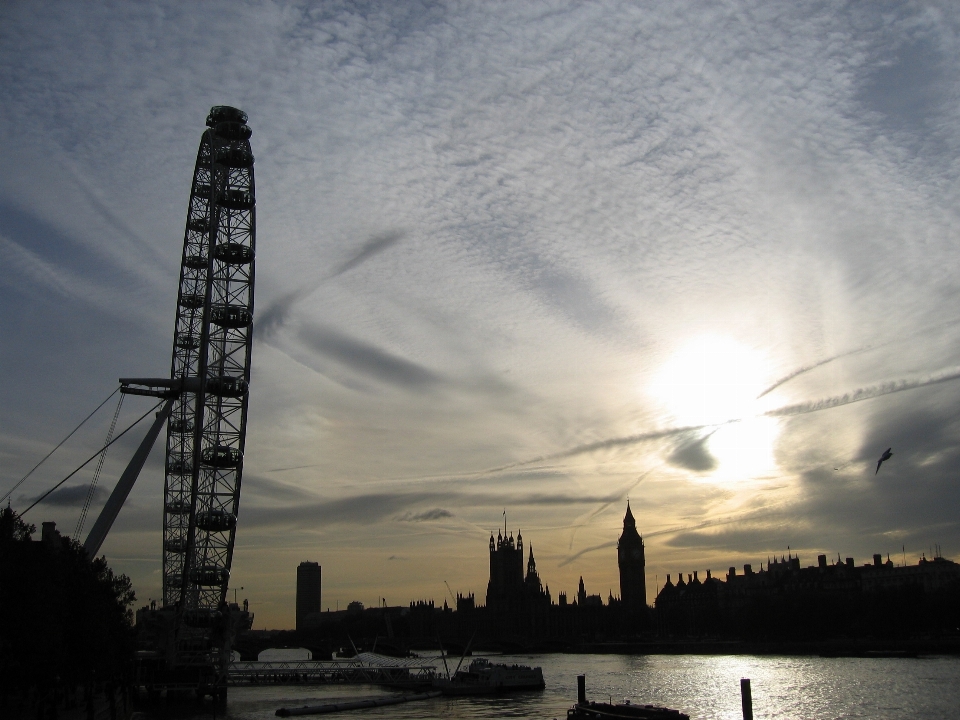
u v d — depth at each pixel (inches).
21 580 4640.8
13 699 6107.3
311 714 7121.1
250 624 7672.2
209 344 6712.6
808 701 7273.6
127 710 5733.3
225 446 6776.6
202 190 6963.6
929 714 6353.3
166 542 6934.1
